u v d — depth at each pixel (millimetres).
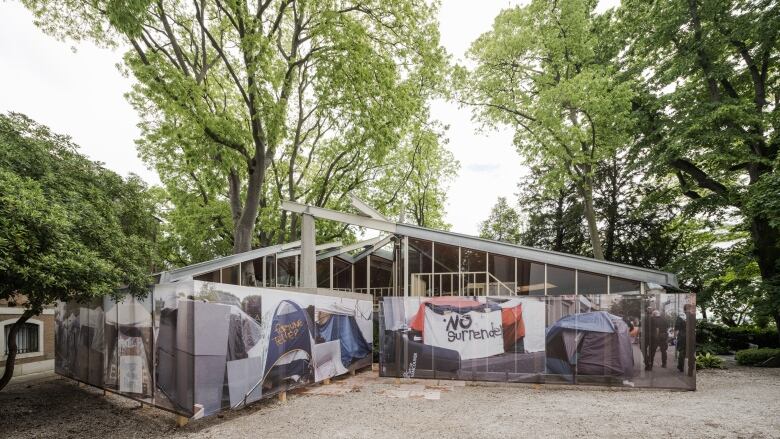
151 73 13836
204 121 14656
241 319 7859
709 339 18328
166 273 14164
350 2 17312
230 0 14133
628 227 26406
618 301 10180
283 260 20500
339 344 11523
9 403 9000
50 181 7660
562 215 30703
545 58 21750
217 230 23766
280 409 8094
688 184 19656
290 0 16094
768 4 15469
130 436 6551
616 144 19078
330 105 17500
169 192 22766
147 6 12672
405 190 27922
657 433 6344
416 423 6992
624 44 20375
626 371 9961
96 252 7355
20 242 5859
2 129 7887
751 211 14516
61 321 11594
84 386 10945
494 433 6383
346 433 6469
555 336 10344
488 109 22531
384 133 16891
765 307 14602
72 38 15391
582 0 20062
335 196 25781
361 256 19812
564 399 8820
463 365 10734
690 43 17375
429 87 21078
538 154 21797
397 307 11281
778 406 8125
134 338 8250
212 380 7051
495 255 14523
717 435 6219
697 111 16828
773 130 15820
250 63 14789
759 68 17797
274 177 24031
